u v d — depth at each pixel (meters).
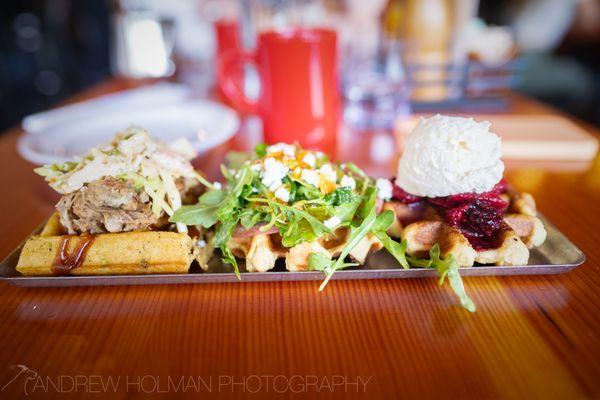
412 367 0.21
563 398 0.19
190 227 0.30
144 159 0.30
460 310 0.25
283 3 0.72
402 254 0.27
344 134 0.56
